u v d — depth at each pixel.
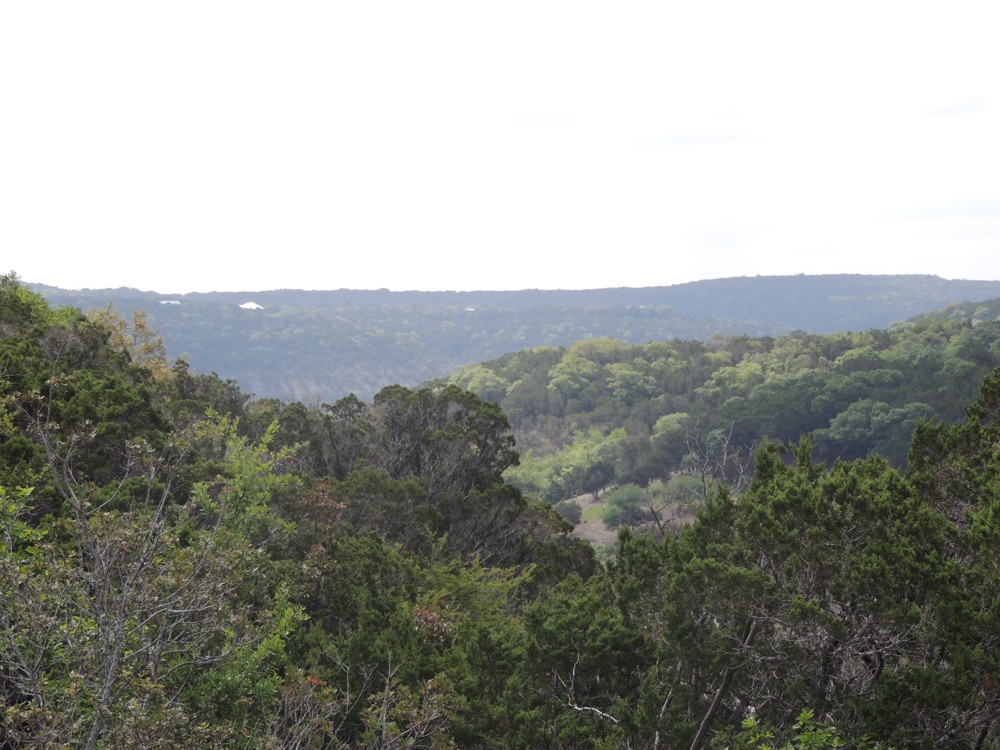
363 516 22.78
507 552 26.75
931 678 8.63
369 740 8.54
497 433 30.23
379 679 10.88
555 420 182.62
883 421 112.31
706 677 10.85
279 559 13.54
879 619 9.30
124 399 17.53
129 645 6.66
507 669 11.84
